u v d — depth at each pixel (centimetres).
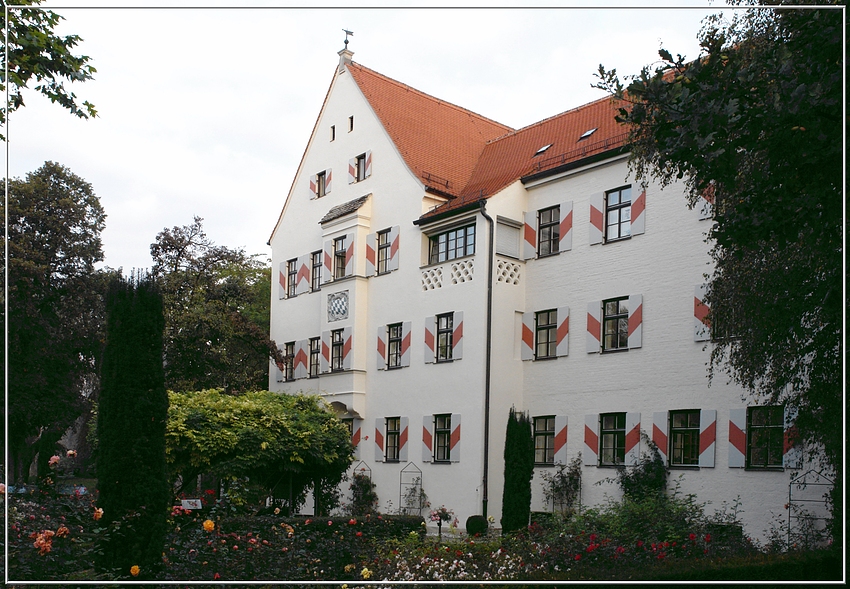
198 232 3525
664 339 2130
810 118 935
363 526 1723
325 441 2284
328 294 3056
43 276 3728
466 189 2825
